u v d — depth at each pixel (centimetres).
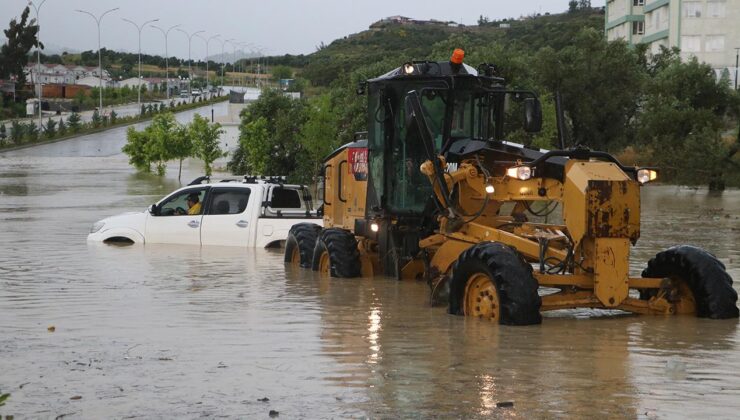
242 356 958
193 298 1390
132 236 2295
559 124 1291
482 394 798
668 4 9556
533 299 1116
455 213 1341
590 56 6212
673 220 3070
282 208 2234
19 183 5266
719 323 1150
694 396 789
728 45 9162
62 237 2481
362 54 19312
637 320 1170
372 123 1576
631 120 6762
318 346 1009
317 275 1650
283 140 5303
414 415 734
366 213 1603
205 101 16012
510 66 5103
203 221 2244
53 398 794
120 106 16075
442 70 1488
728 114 6831
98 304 1335
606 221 1127
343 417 732
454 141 1418
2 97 14212
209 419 730
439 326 1125
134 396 799
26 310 1280
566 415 731
